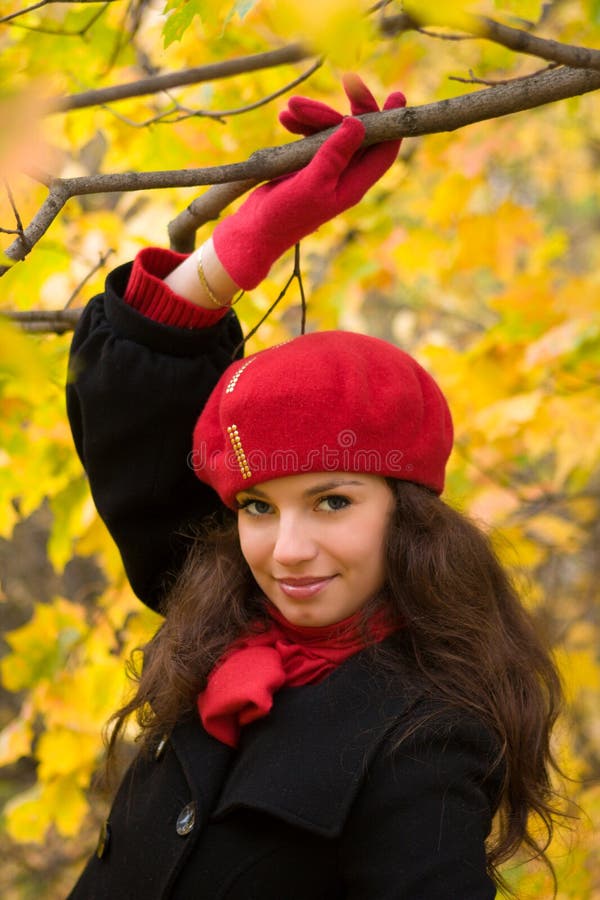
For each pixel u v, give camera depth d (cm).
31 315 196
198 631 165
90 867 172
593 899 272
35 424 251
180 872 149
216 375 170
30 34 206
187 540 180
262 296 261
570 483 346
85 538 270
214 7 153
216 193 158
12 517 272
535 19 194
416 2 105
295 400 144
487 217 306
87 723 275
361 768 141
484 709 150
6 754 280
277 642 159
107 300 168
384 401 147
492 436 271
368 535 150
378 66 272
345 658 154
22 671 279
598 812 280
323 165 140
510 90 136
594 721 413
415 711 146
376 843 139
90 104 178
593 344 266
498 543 216
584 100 402
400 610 154
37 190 195
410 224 317
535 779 159
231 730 155
